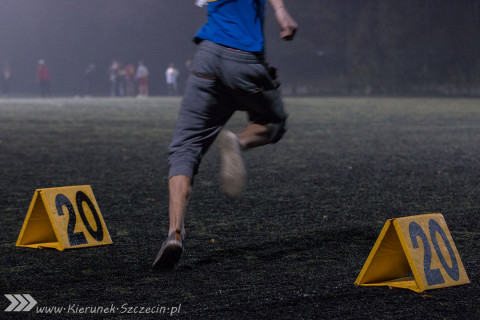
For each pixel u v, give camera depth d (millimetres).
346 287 3291
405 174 7637
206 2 3625
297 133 13438
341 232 4629
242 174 3344
